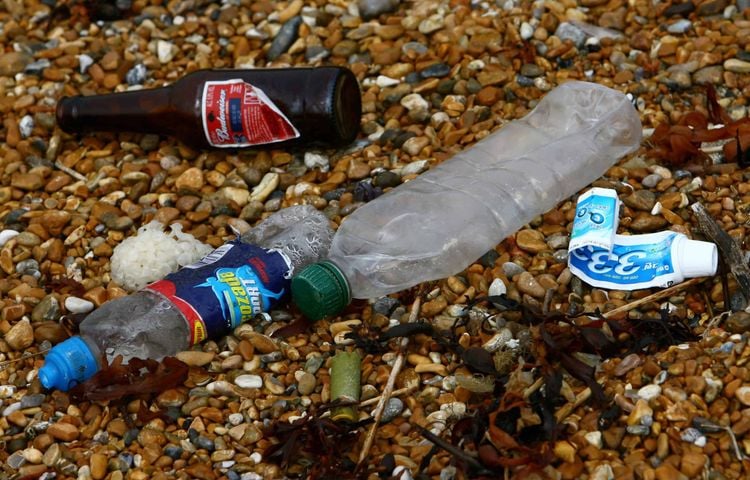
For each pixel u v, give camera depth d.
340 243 3.70
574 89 4.29
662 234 3.63
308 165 4.32
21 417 3.42
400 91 4.56
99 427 3.38
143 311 3.54
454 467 3.08
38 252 4.05
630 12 4.82
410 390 3.38
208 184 4.30
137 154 4.48
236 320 3.59
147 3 5.29
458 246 3.71
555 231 3.87
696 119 4.14
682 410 3.09
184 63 4.93
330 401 3.35
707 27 4.68
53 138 4.54
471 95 4.53
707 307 3.52
